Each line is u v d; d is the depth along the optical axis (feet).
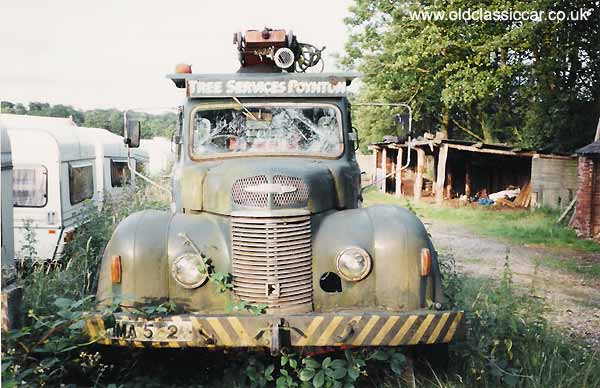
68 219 34.99
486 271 33.91
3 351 13.43
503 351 16.51
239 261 14.79
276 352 13.17
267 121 19.34
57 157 33.50
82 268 22.95
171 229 15.42
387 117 103.76
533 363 15.71
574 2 65.26
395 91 88.94
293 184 15.20
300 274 14.80
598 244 44.55
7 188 16.14
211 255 15.12
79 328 13.79
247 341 13.48
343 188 17.17
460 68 71.92
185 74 19.06
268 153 18.98
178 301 14.73
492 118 92.27
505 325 17.54
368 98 96.58
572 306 25.73
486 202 79.66
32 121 36.11
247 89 19.19
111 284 14.70
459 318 13.94
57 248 33.32
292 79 19.33
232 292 14.79
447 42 69.31
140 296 14.55
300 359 14.80
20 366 13.52
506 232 50.90
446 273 23.65
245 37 21.13
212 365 15.98
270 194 14.82
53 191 33.45
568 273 33.83
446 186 93.81
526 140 75.56
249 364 14.96
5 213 15.92
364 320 13.55
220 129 19.25
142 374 15.52
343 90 19.38
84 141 39.68
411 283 14.56
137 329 13.56
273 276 14.60
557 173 68.95
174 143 21.70
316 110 19.43
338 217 15.79
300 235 14.96
